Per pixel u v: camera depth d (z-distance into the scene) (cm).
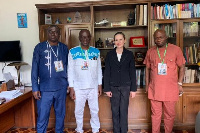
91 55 247
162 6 276
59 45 243
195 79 283
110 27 293
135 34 318
